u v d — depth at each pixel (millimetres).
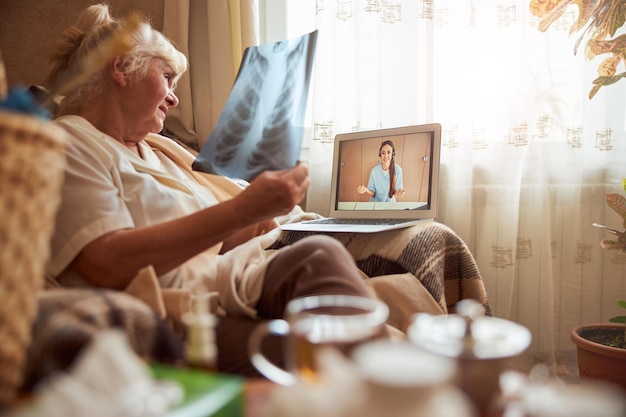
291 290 939
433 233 1367
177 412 392
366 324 448
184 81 2004
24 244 451
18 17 1981
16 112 499
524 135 2000
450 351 417
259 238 1274
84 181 991
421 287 1267
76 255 946
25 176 444
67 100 1253
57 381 389
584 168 2119
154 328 631
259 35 2188
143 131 1284
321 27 2016
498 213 2021
